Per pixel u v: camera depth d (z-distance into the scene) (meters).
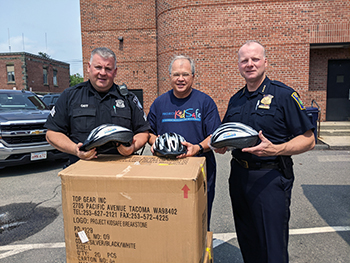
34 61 29.50
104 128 1.70
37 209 3.92
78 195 1.39
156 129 2.54
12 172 5.83
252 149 1.72
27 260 2.70
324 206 3.81
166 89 10.70
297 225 3.28
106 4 12.09
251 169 1.99
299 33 9.51
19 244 2.99
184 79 2.27
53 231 3.28
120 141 1.67
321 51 11.05
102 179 1.34
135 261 1.37
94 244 1.41
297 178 5.09
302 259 2.60
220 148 1.87
